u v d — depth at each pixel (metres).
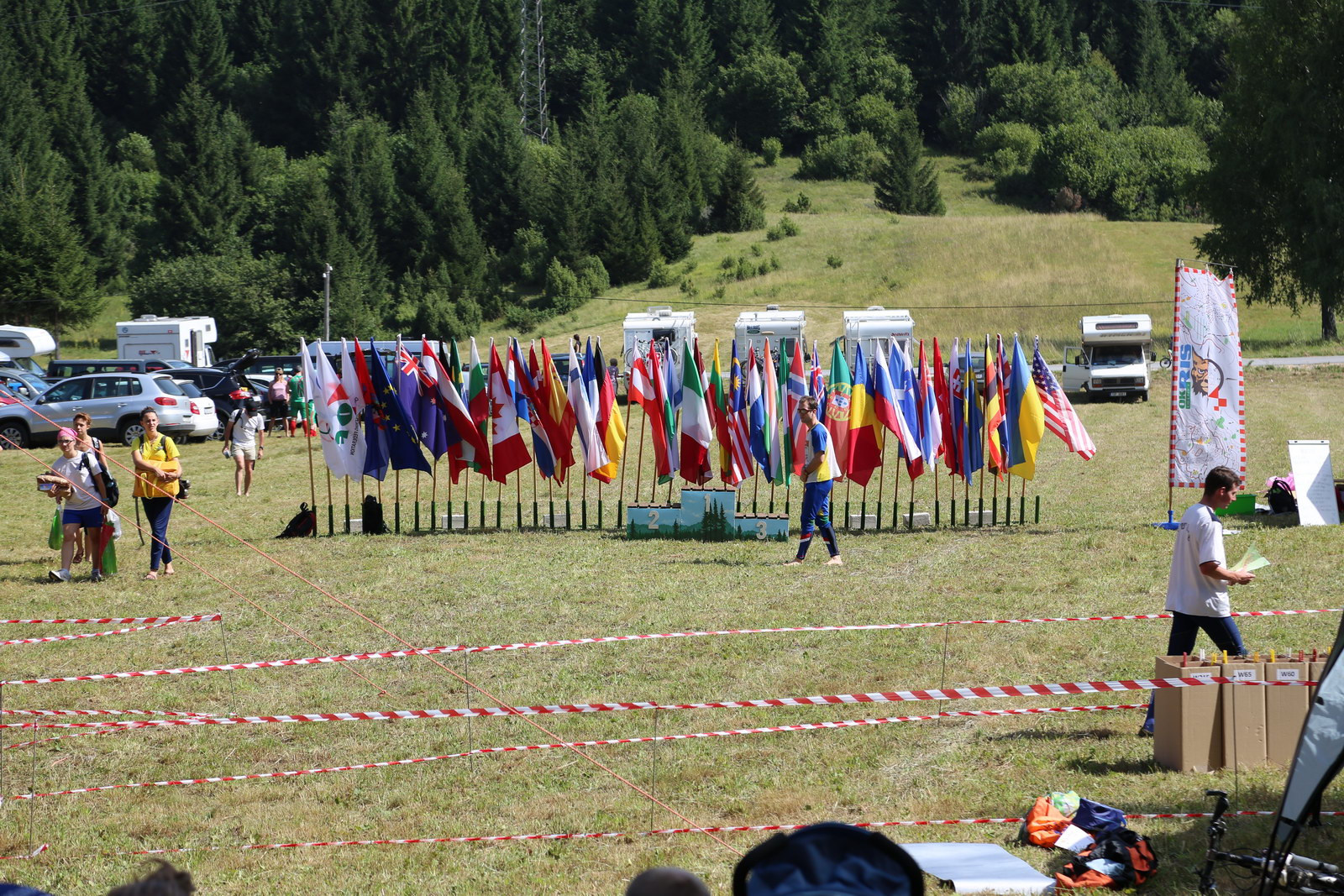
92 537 14.44
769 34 137.25
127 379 31.23
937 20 136.12
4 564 15.66
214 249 90.81
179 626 12.12
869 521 17.77
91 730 8.99
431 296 80.50
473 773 7.93
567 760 8.12
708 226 95.50
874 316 43.47
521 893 6.01
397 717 8.21
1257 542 15.09
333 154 94.19
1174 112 127.44
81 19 115.06
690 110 116.81
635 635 11.34
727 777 7.66
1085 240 76.56
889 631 11.28
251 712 9.36
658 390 17.45
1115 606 12.03
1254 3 49.00
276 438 33.38
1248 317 62.41
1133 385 38.69
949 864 5.97
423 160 93.38
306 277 78.50
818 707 9.08
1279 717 7.38
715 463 25.95
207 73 115.38
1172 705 7.40
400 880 6.26
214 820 7.29
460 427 17.69
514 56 125.62
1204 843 6.21
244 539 17.39
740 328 42.41
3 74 93.75
